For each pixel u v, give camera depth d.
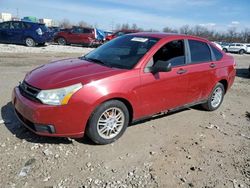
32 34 18.98
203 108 6.36
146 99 4.55
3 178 3.31
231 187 3.54
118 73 4.18
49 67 4.55
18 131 4.46
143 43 4.88
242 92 8.98
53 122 3.78
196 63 5.47
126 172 3.65
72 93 3.78
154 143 4.50
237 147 4.67
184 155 4.21
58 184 3.30
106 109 4.10
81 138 4.40
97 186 3.33
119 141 4.44
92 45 24.45
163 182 3.51
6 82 7.55
